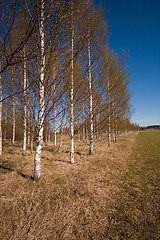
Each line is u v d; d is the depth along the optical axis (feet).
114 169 21.76
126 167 23.20
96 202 12.37
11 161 23.67
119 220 10.31
